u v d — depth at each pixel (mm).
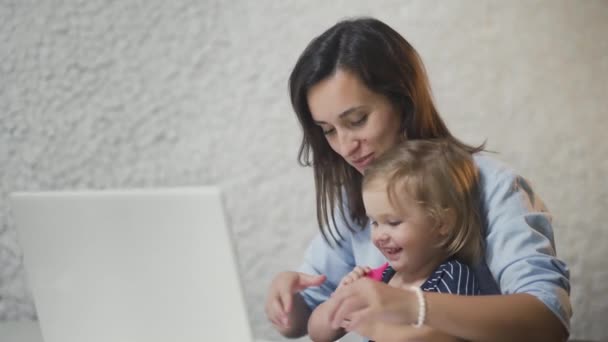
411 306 914
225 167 1796
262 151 1766
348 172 1259
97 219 822
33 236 887
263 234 1789
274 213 1775
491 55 1590
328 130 1211
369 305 902
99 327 869
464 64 1604
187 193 758
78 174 1883
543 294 993
